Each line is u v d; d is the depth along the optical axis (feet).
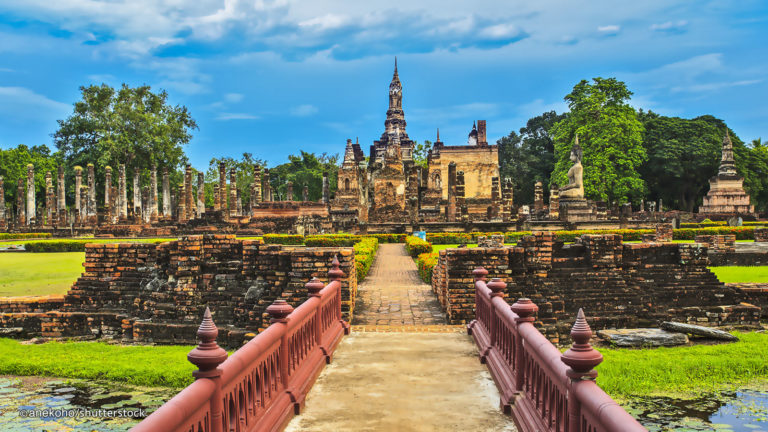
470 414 21.48
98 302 44.91
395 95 274.98
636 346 36.68
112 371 31.73
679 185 211.00
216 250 42.19
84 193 177.58
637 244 44.19
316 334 28.30
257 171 175.32
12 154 220.64
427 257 63.16
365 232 119.24
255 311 38.93
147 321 41.45
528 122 283.79
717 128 211.61
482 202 209.56
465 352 31.01
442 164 212.84
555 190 134.82
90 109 213.46
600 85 179.73
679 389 28.37
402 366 28.19
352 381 25.71
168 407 12.46
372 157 271.90
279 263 40.40
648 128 212.64
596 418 12.36
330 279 36.47
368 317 42.37
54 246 99.71
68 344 39.88
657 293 42.93
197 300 41.27
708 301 43.42
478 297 34.78
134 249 45.01
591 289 41.57
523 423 18.92
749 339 37.78
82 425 25.67
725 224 126.93
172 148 224.12
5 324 44.57
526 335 19.89
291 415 21.02
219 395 14.94
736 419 24.84
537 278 40.55
